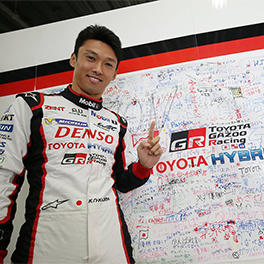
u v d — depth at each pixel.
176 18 1.49
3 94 1.62
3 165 0.75
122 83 1.43
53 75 1.58
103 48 0.98
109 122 1.04
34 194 0.81
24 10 1.71
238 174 1.17
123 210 1.22
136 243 1.16
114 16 1.59
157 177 1.24
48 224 0.76
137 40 1.50
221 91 1.29
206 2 1.47
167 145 1.27
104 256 0.75
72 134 0.88
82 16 1.68
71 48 1.61
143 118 1.34
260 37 1.34
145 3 1.57
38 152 0.85
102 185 0.86
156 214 1.19
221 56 1.35
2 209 0.71
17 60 1.67
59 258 0.72
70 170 0.82
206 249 1.10
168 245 1.13
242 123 1.23
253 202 1.13
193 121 1.28
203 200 1.16
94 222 0.77
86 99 0.98
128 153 1.12
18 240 0.79
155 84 1.38
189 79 1.35
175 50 1.42
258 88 1.26
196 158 1.22
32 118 0.86
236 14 1.41
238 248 1.08
